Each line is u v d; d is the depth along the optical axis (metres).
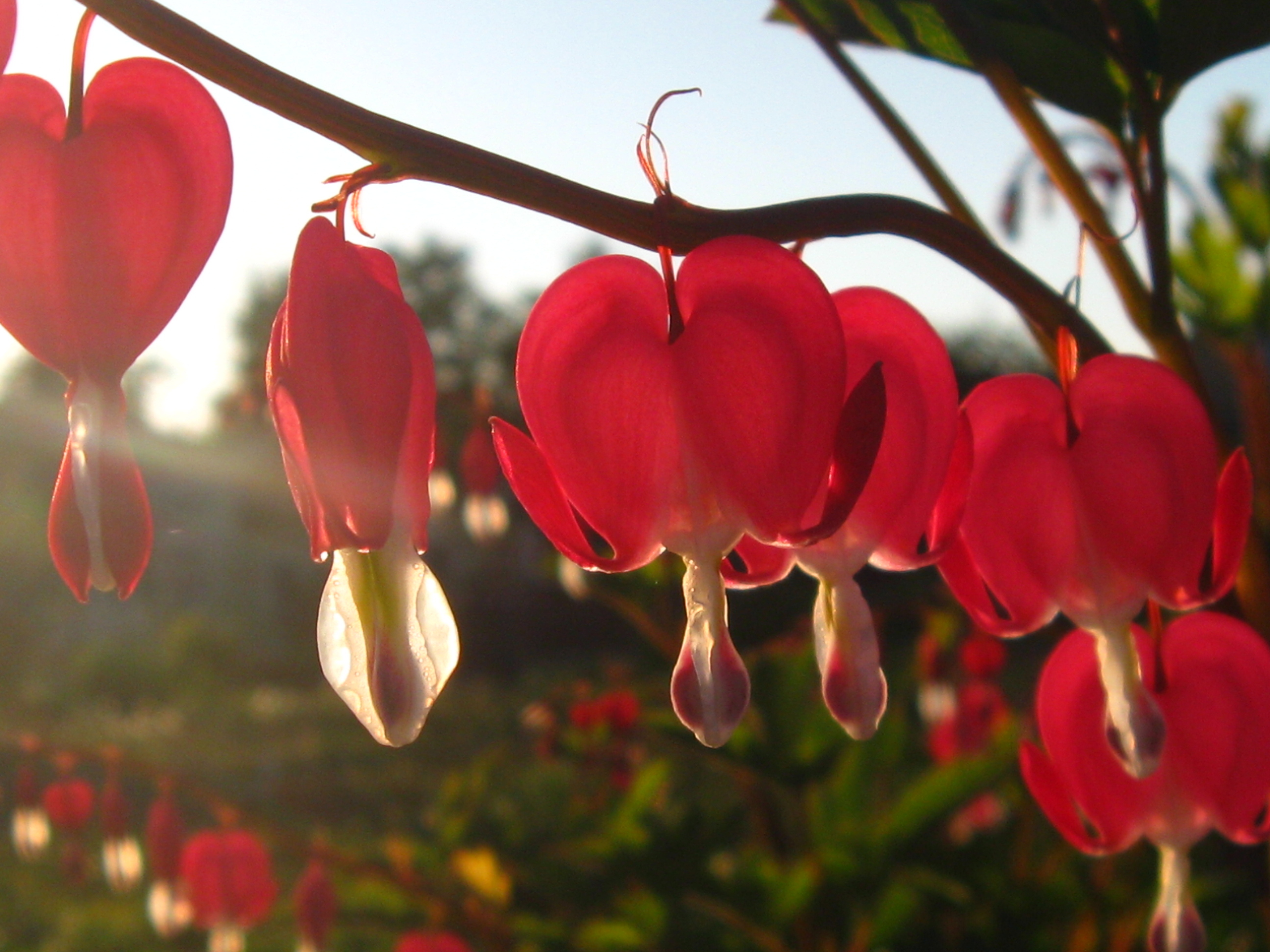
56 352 0.11
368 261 0.11
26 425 2.61
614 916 0.40
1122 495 0.12
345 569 0.11
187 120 0.11
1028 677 1.02
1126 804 0.14
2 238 0.11
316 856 0.40
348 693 0.11
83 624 2.36
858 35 0.18
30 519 2.38
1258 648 0.14
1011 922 0.38
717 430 0.11
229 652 2.26
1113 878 0.41
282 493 2.62
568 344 0.11
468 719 1.67
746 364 0.11
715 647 0.11
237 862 0.39
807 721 0.38
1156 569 0.12
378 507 0.11
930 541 0.12
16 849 1.07
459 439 0.58
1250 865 0.38
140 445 2.71
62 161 0.11
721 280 0.11
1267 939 0.32
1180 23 0.14
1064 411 0.12
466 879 0.40
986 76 0.15
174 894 0.39
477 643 2.07
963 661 0.48
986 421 0.12
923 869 0.38
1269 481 0.26
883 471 0.12
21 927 0.88
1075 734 0.14
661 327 0.11
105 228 0.11
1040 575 0.12
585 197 0.12
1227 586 0.12
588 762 0.49
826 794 0.40
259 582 2.61
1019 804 0.40
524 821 0.48
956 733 0.47
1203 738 0.14
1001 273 0.13
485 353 3.63
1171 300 0.14
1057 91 0.15
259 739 1.67
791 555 0.12
